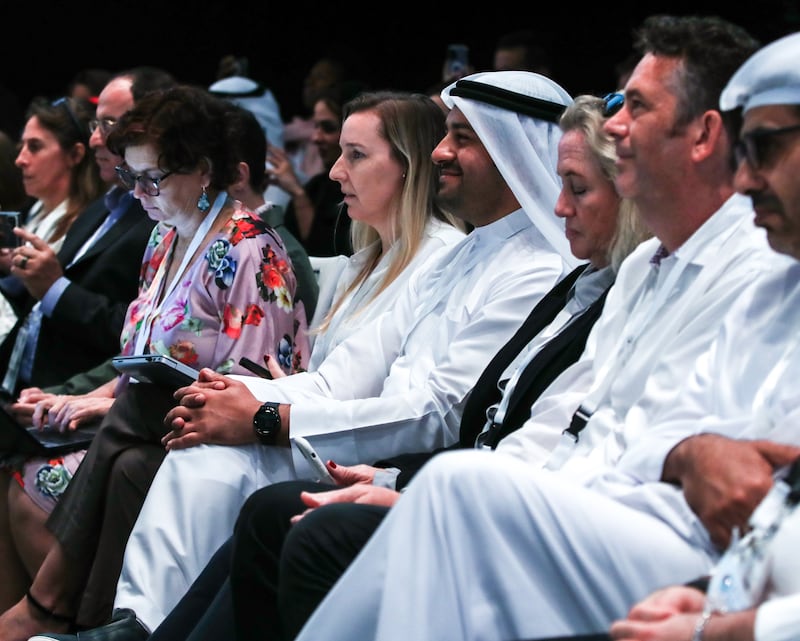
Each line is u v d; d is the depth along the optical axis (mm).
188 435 6344
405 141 7086
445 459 4102
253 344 6980
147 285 7719
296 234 11008
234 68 12883
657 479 4363
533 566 4070
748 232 4754
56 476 7570
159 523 6227
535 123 6266
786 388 4246
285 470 6344
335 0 14961
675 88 4688
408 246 7133
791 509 3838
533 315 5934
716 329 4691
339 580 4199
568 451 5035
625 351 5016
